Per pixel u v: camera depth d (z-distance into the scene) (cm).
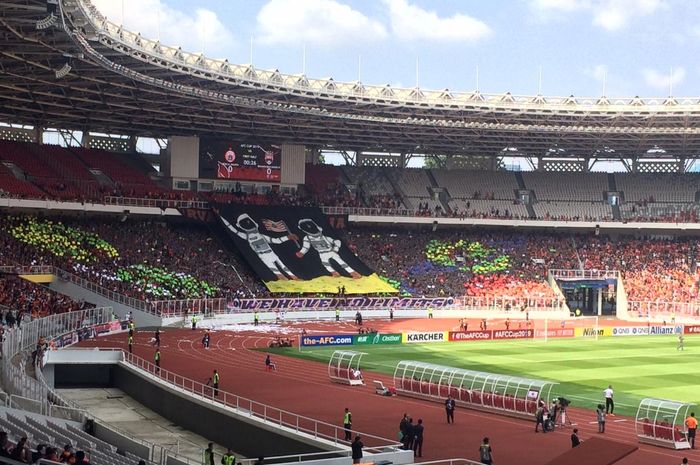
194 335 8281
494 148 12925
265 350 7450
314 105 10456
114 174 11088
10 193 9456
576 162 13525
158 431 4906
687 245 12538
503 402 4853
